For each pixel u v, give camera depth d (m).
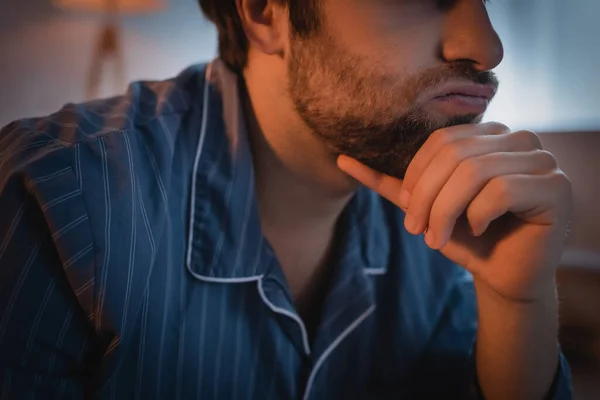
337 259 0.77
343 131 0.60
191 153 0.69
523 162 0.56
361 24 0.57
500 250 0.63
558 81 1.52
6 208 0.54
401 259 0.82
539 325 0.69
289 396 0.70
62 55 1.79
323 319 0.73
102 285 0.55
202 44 1.86
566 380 0.73
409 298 0.81
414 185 0.58
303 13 0.61
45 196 0.54
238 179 0.69
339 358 0.74
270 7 0.65
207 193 0.68
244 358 0.68
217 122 0.72
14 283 0.53
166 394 0.64
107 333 0.57
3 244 0.53
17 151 0.57
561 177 0.57
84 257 0.55
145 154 0.64
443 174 0.55
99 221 0.56
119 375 0.60
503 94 1.56
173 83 0.77
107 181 0.58
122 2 1.73
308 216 0.74
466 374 0.82
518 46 1.54
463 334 0.83
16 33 1.78
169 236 0.64
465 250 0.65
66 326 0.56
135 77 1.83
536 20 1.52
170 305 0.64
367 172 0.62
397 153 0.60
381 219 0.83
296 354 0.71
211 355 0.66
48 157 0.55
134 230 0.58
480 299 0.71
